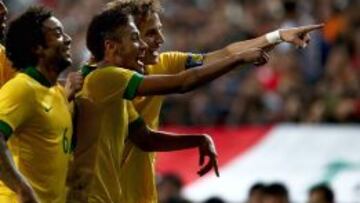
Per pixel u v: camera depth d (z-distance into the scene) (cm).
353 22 2077
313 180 1642
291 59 2009
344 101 1817
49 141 873
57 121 877
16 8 2533
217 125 1938
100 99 905
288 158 1688
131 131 973
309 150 1688
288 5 2111
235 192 1667
